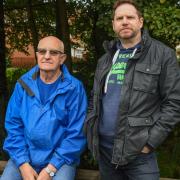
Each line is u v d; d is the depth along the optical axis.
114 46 2.85
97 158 2.84
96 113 2.81
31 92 3.26
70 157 3.22
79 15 7.40
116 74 2.74
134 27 2.71
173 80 2.62
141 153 2.67
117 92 2.71
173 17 4.32
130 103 2.63
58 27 6.41
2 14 7.53
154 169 2.74
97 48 6.74
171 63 2.62
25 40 9.07
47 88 3.27
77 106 3.25
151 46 2.68
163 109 2.65
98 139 2.83
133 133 2.62
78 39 7.76
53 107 3.23
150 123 2.63
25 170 3.19
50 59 3.23
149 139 2.62
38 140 3.19
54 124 3.20
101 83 2.80
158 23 4.31
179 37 4.57
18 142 3.31
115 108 2.71
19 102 3.34
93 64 6.64
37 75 3.34
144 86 2.61
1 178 3.29
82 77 6.12
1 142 6.34
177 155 6.12
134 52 2.71
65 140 3.23
